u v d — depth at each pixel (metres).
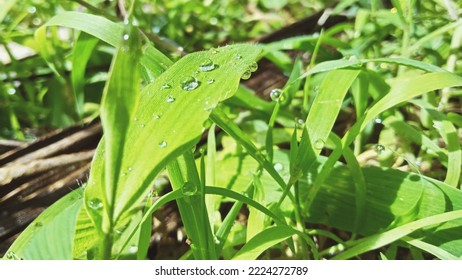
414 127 0.41
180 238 0.38
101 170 0.28
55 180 0.41
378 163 0.39
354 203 0.35
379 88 0.39
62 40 0.54
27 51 0.54
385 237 0.32
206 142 0.42
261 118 0.42
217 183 0.37
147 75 0.35
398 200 0.35
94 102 0.48
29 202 0.40
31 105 0.47
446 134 0.36
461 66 0.42
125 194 0.29
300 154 0.33
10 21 0.55
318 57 0.46
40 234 0.31
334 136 0.34
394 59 0.33
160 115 0.30
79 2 0.45
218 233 0.33
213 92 0.31
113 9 0.56
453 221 0.33
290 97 0.42
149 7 0.58
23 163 0.41
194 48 0.53
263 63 0.47
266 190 0.36
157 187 0.39
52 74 0.50
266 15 0.58
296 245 0.37
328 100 0.34
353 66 0.34
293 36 0.50
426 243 0.32
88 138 0.42
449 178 0.36
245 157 0.38
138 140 0.29
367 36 0.44
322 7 0.56
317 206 0.36
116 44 0.34
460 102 0.42
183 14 0.56
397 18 0.43
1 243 0.38
